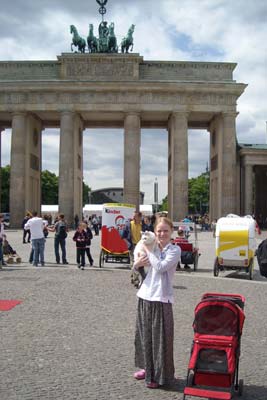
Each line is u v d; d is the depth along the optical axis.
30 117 133.62
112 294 31.06
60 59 129.38
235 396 14.62
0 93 128.88
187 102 128.00
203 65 129.75
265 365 17.59
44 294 30.83
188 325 23.17
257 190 151.12
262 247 32.78
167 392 14.89
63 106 128.00
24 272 42.03
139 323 15.80
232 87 126.88
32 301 28.44
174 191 127.62
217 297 15.03
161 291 15.34
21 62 130.62
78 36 132.38
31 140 135.50
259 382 15.88
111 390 14.92
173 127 129.00
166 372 15.20
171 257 15.34
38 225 46.97
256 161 137.12
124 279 38.00
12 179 127.75
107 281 36.81
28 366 16.98
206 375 13.65
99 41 133.25
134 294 31.14
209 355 13.85
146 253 15.54
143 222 51.16
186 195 127.44
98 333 21.42
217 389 13.53
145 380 15.44
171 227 15.78
